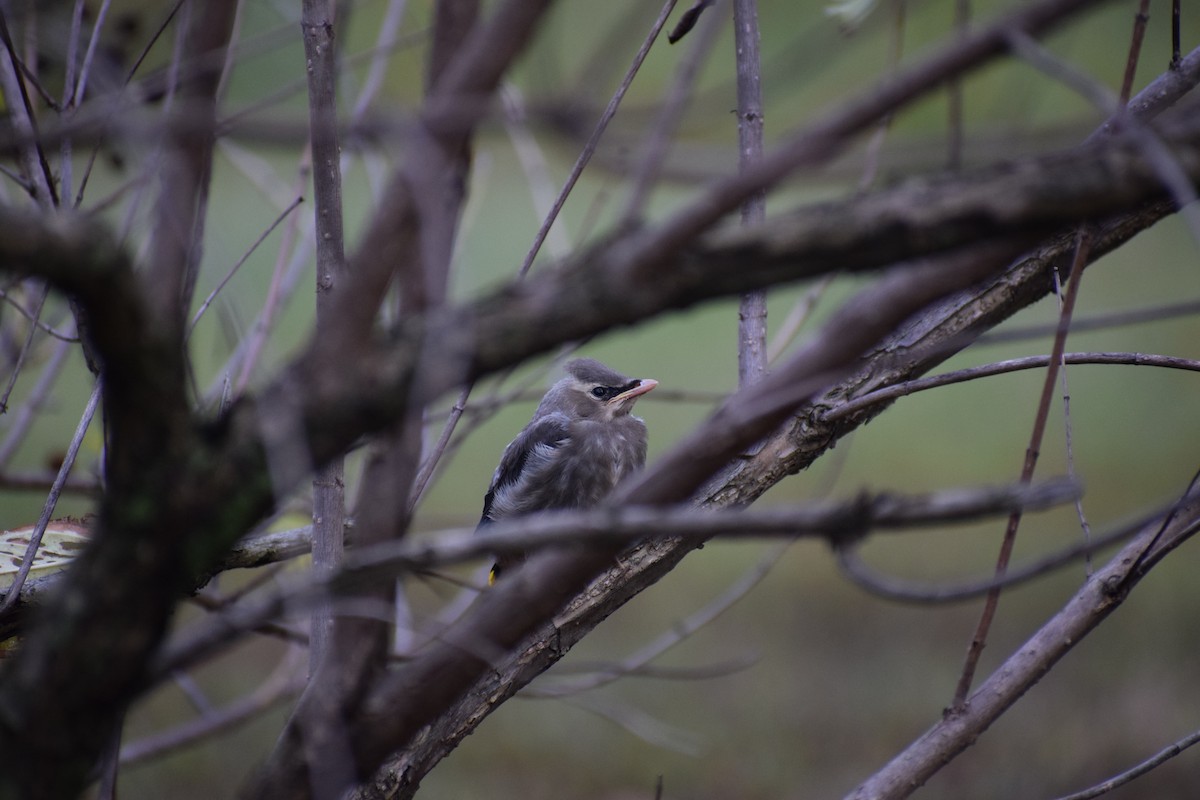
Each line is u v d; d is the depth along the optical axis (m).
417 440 3.66
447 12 3.59
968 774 5.71
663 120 3.24
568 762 5.74
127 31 5.43
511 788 5.72
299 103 5.48
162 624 3.30
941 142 4.13
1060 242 5.34
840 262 3.12
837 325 3.58
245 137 3.46
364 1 5.42
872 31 5.37
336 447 3.26
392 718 3.87
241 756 5.72
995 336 3.81
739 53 5.34
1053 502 2.92
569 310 3.14
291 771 3.79
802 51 5.34
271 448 3.11
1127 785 5.69
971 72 2.89
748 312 5.36
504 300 3.20
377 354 3.24
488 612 3.90
